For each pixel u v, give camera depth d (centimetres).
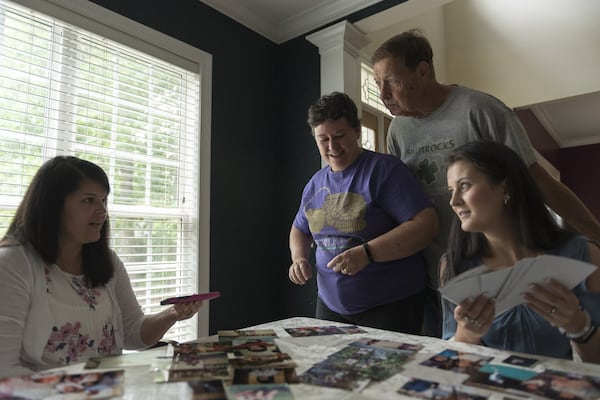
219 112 257
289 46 300
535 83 405
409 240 131
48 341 102
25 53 172
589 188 648
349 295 141
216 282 246
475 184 95
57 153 182
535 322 88
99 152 197
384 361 74
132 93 212
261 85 290
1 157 166
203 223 238
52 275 110
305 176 281
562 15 390
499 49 427
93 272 119
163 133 226
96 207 115
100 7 197
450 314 106
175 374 67
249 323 264
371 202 144
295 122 291
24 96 173
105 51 201
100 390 61
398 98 155
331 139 146
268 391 60
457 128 154
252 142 279
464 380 64
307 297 271
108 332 118
